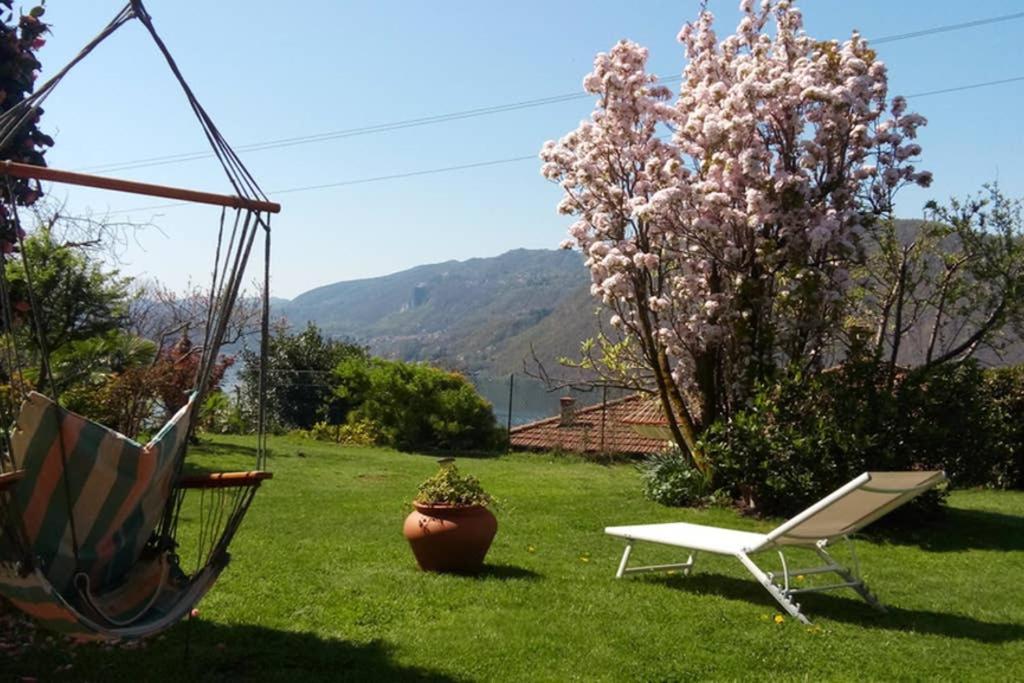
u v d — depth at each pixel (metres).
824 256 11.52
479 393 22.91
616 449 19.22
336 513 10.43
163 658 5.32
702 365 12.27
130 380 13.00
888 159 11.65
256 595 6.72
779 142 11.75
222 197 4.86
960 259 13.95
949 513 11.66
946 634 6.46
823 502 6.36
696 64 12.62
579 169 12.22
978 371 11.12
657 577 7.90
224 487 5.24
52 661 5.26
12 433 4.30
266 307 5.12
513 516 10.73
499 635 5.99
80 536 4.55
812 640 6.17
